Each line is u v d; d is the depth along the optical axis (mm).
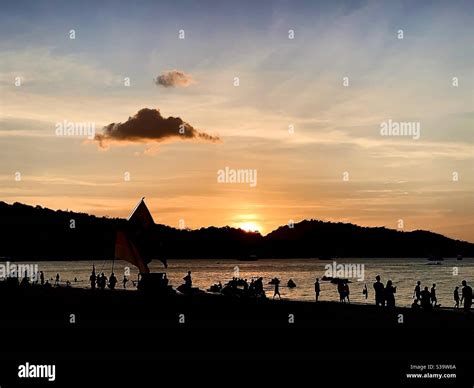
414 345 25766
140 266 48812
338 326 30719
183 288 51625
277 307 40062
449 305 57188
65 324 32812
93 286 54531
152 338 28234
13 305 43094
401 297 75750
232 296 47500
